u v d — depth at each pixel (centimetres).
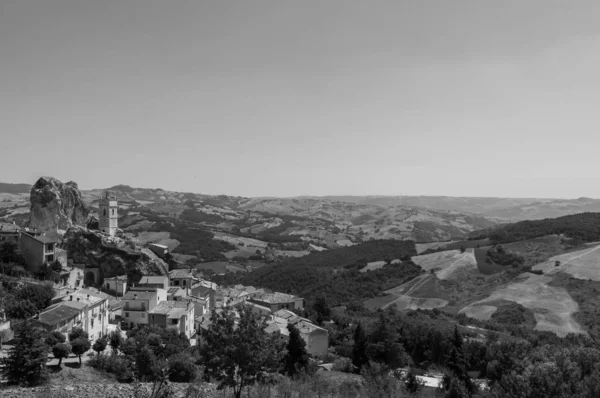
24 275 10319
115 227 14525
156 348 7531
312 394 5191
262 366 4191
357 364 9250
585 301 14488
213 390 5119
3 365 5922
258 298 14612
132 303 10188
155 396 3772
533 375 4375
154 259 13338
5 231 11038
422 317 15012
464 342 10056
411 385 6569
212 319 4191
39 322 7419
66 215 14212
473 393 6838
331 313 15038
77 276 11600
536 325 13788
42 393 5016
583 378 5041
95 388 5303
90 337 8706
